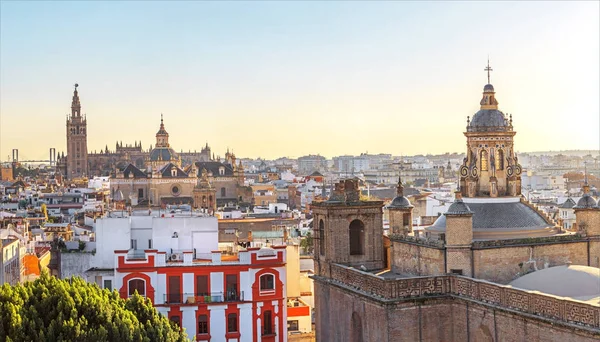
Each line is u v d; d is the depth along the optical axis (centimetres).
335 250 7844
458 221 6650
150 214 11931
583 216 7088
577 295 5906
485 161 7438
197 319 9406
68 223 19875
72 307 6638
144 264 9394
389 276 7400
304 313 10600
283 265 9675
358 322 7175
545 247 6862
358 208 7912
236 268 9562
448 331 6488
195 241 10231
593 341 5047
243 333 9519
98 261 10000
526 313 5588
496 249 6706
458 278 6425
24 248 14312
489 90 7544
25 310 6481
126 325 6750
